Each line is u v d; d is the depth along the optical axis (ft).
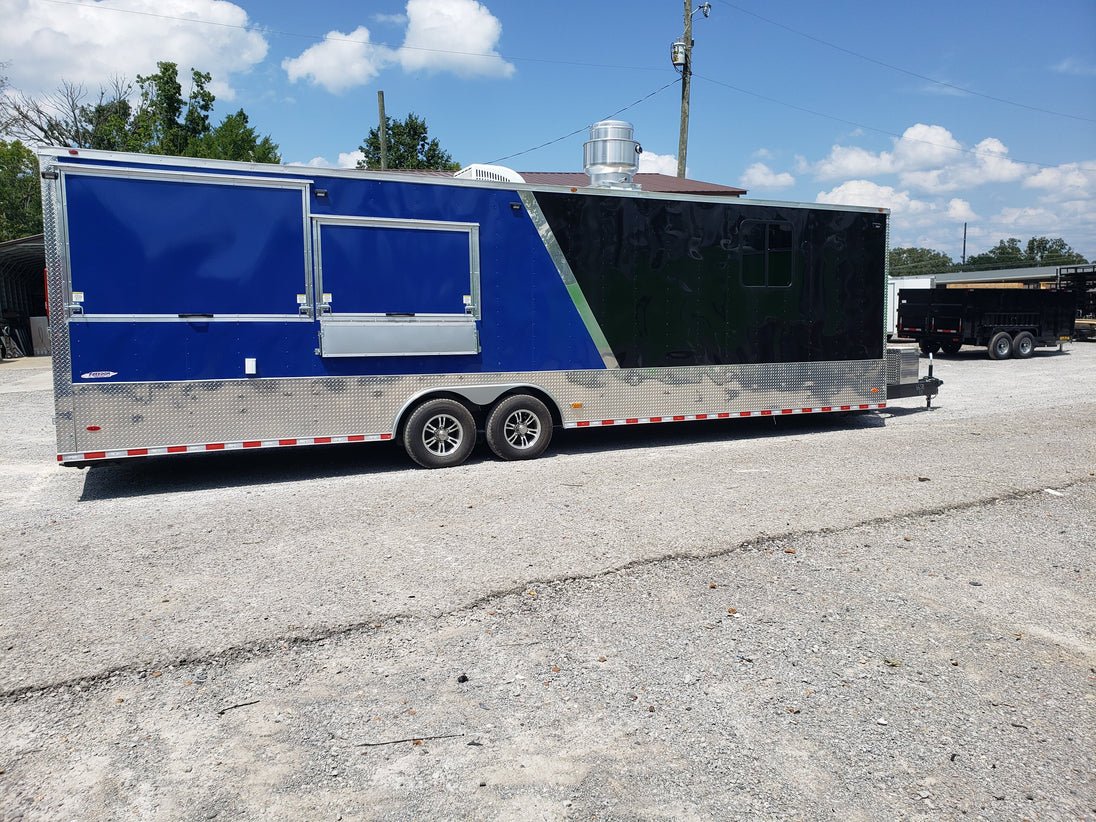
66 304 21.65
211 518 20.35
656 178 64.28
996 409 39.78
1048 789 8.97
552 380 27.96
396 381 25.68
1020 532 18.71
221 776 9.21
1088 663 12.10
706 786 9.04
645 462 27.27
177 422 22.97
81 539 18.53
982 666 11.99
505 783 9.10
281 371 24.08
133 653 12.32
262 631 13.12
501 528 19.06
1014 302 71.92
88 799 8.80
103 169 21.75
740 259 30.99
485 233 26.50
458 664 12.01
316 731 10.17
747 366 31.45
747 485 23.39
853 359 33.83
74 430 21.98
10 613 13.96
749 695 11.10
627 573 15.85
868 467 25.81
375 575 15.80
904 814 8.55
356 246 24.72
